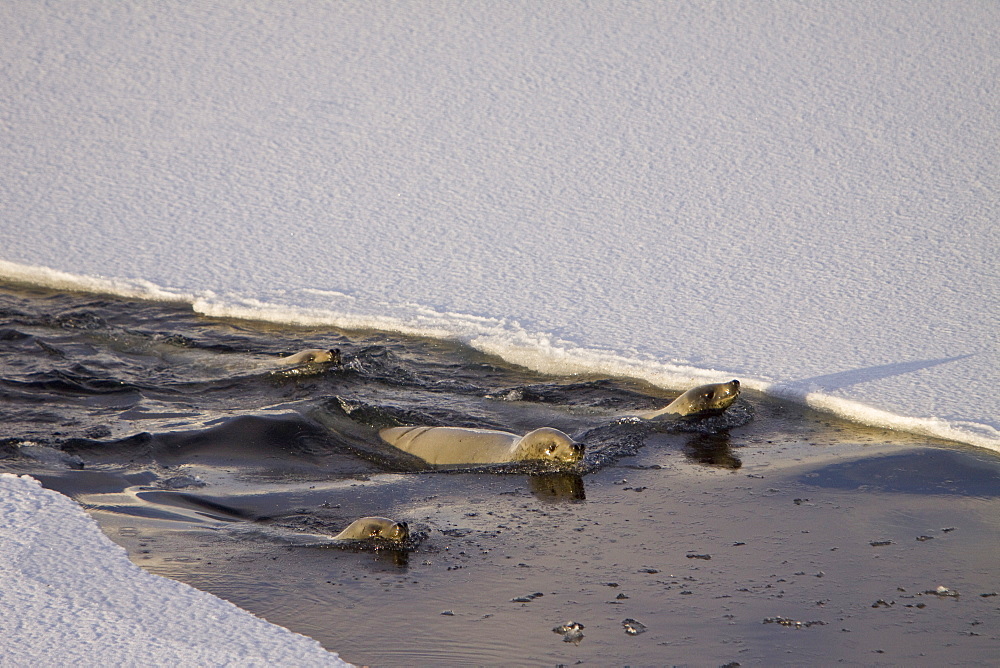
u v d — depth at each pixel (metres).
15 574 18.09
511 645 16.94
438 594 18.69
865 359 30.41
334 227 41.47
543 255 38.66
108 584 18.03
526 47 55.91
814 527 21.45
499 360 32.19
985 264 35.91
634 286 36.09
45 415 27.67
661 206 41.81
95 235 41.09
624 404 28.95
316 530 21.75
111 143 48.31
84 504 22.17
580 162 45.56
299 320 34.94
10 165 46.28
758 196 42.00
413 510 22.91
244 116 50.56
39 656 15.41
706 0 59.88
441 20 59.59
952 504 22.34
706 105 49.44
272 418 27.52
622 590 18.86
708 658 16.58
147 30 59.03
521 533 21.48
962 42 52.88
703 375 30.02
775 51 53.69
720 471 24.59
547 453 24.89
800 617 17.84
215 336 34.00
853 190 41.84
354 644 16.88
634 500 23.12
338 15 60.47
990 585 18.89
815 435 26.56
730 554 20.30
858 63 51.97
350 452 26.77
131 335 33.88
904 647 16.89
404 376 31.03
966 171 42.53
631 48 55.09
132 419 27.75
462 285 36.78
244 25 59.56
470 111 50.22
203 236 40.97
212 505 23.02
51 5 61.34
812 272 36.22
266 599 18.31
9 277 38.12
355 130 49.03
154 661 15.48
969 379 28.77
